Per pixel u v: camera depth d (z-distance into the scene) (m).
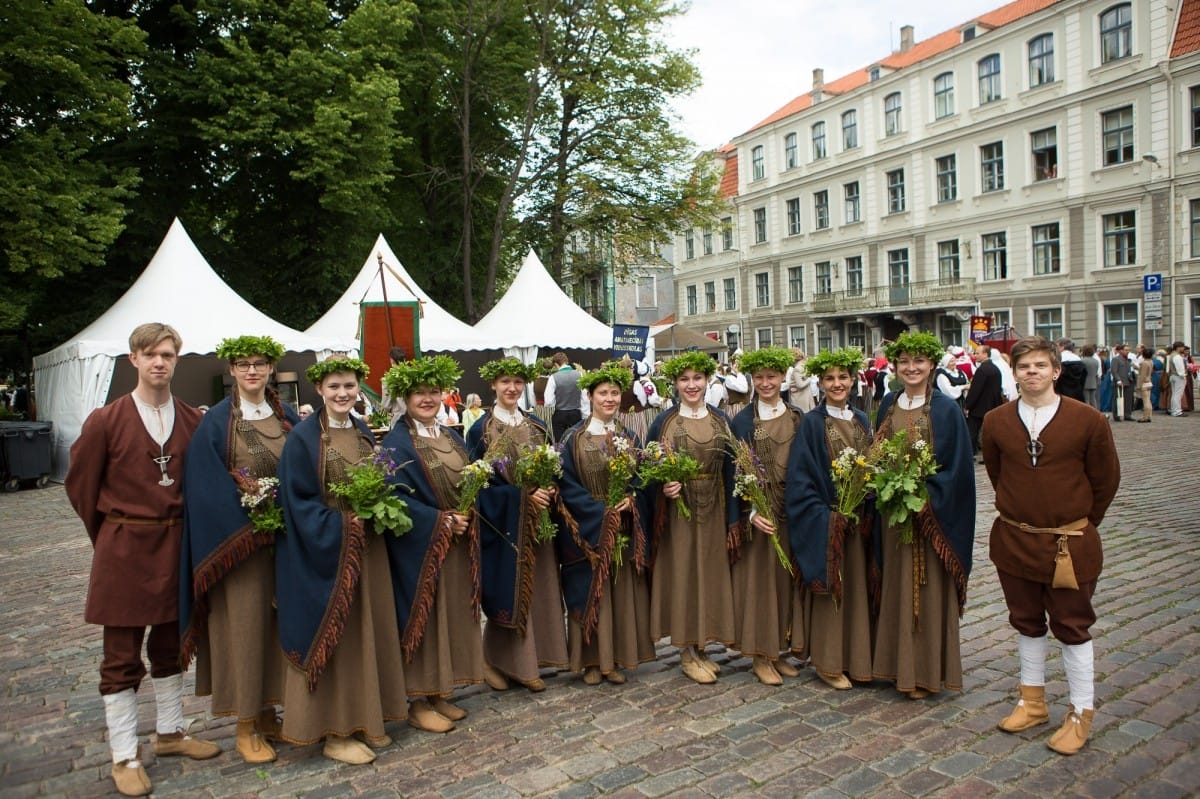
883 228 35.09
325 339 14.59
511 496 4.25
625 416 8.38
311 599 3.44
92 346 12.45
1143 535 7.04
